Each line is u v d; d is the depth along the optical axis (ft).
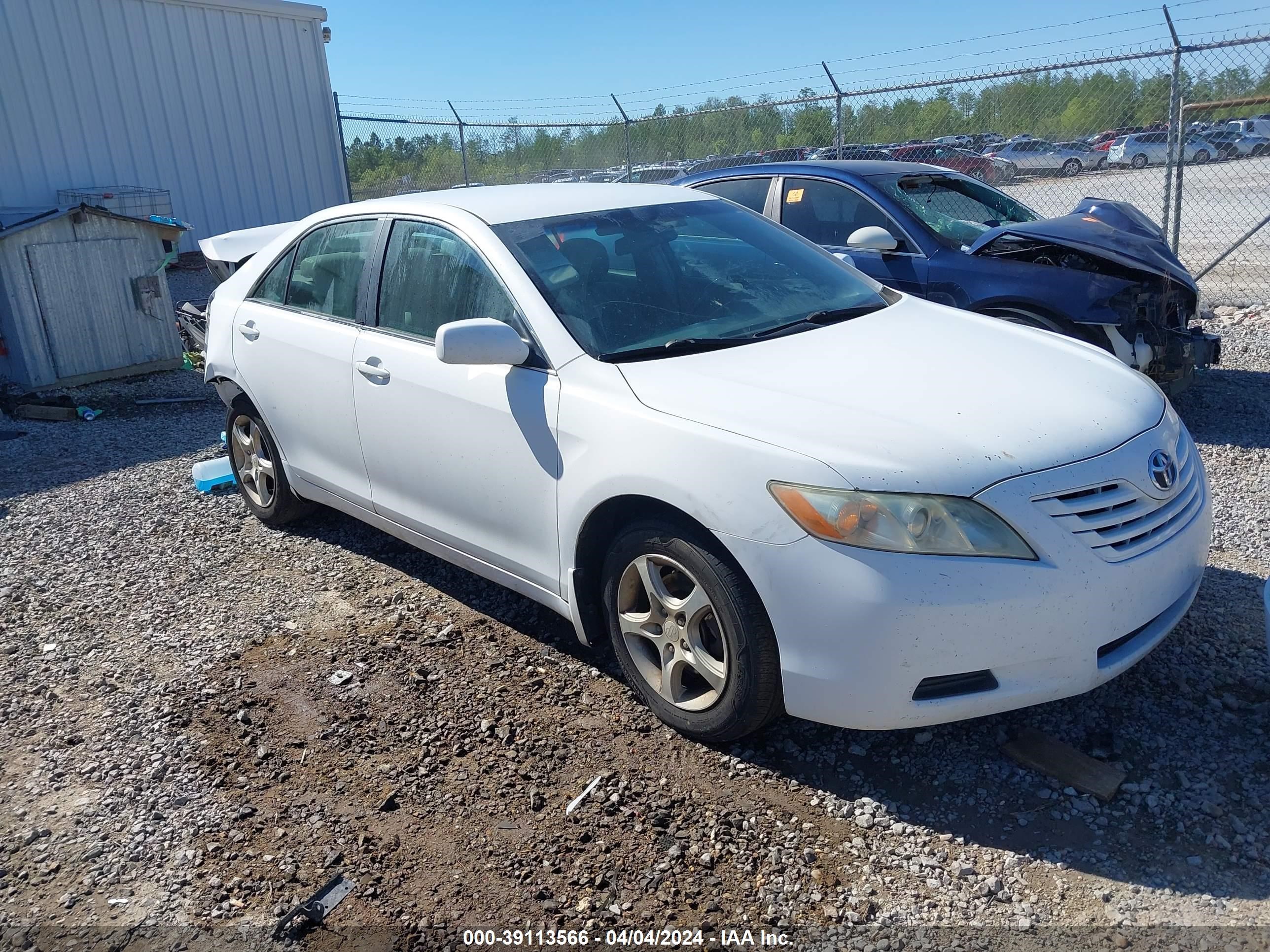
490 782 9.67
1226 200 53.72
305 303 14.87
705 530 9.36
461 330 10.37
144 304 30.14
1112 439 9.34
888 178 21.65
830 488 8.55
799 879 8.21
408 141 51.60
